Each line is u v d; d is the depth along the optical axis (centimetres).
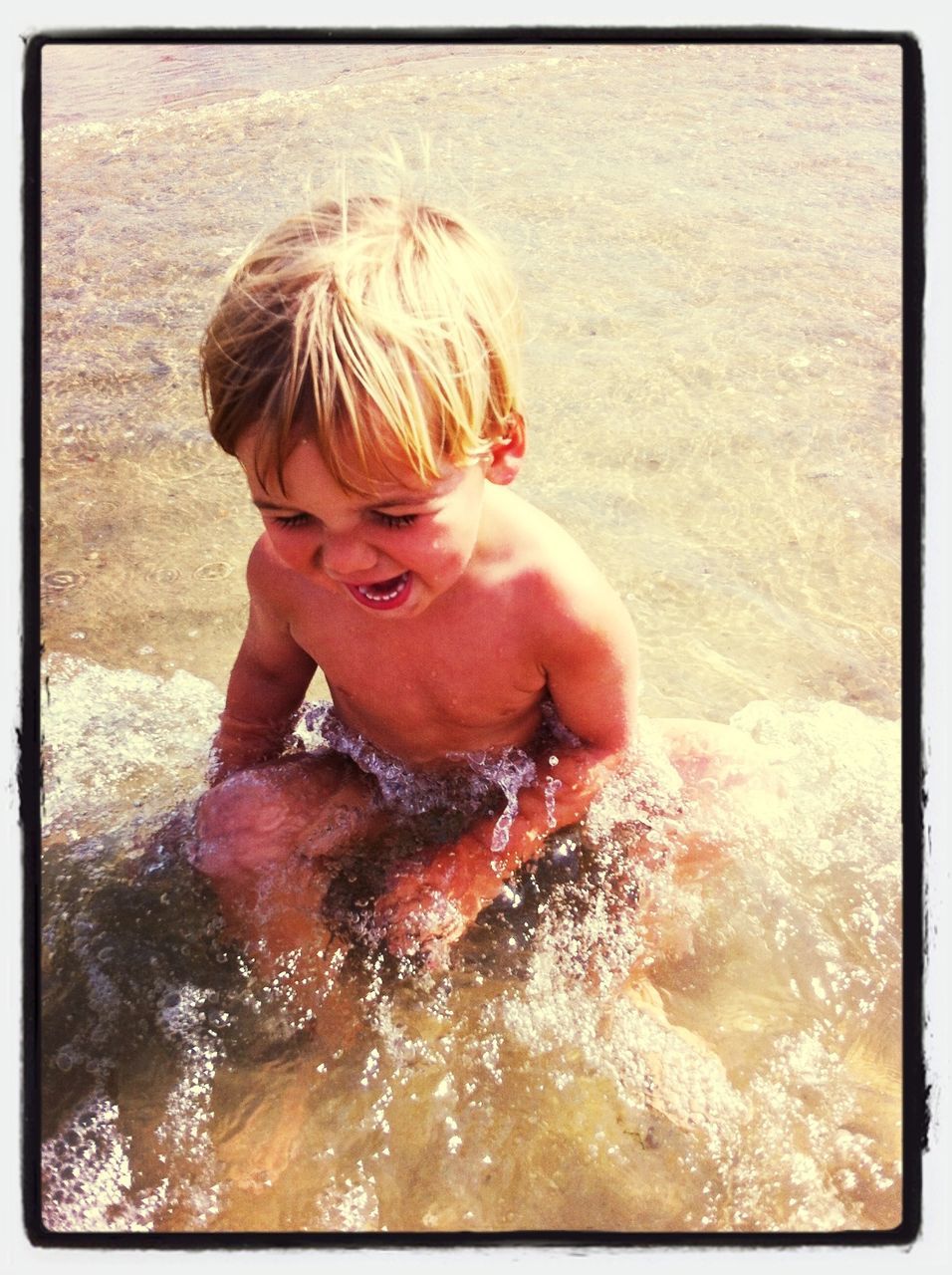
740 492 111
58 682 96
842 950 76
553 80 177
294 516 66
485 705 80
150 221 140
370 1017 72
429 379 64
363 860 80
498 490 79
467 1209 64
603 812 83
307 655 86
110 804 85
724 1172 66
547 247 136
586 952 76
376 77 178
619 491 111
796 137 160
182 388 124
